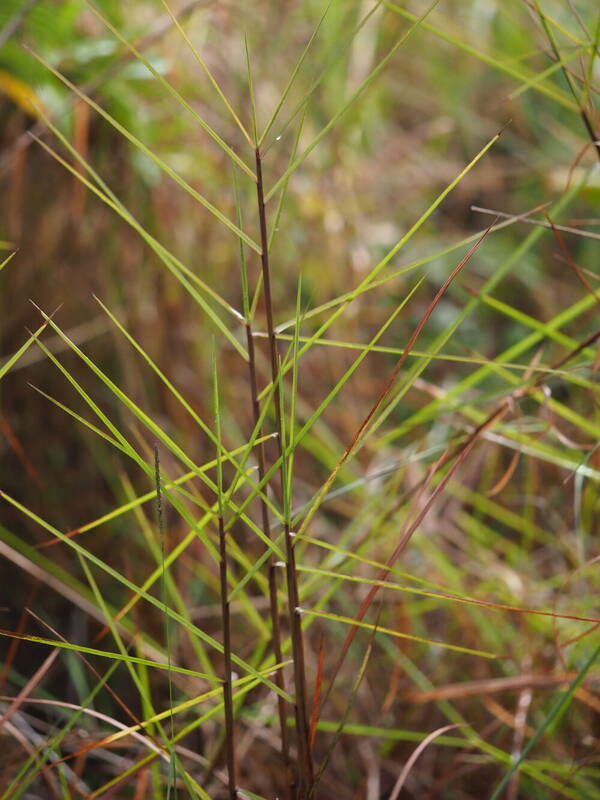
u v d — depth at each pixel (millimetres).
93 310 914
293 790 539
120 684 785
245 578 501
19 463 896
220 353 950
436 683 739
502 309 622
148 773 654
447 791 717
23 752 669
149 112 921
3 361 901
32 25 783
